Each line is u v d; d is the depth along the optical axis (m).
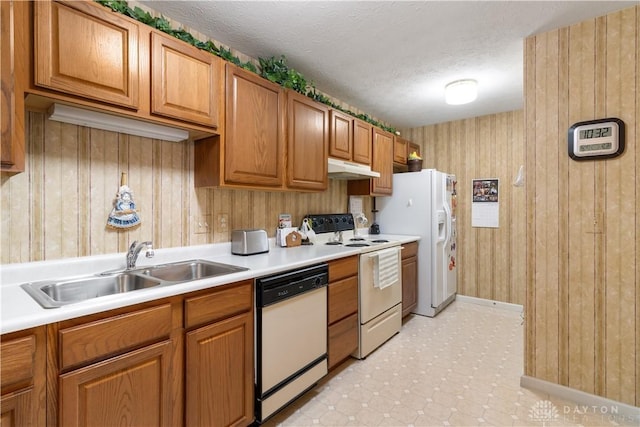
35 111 1.39
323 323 2.06
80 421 1.04
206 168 1.90
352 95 3.09
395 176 3.64
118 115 1.44
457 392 1.99
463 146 3.88
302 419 1.74
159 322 1.24
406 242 3.18
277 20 1.86
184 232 1.96
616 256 1.80
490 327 3.06
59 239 1.47
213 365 1.43
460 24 1.91
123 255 1.67
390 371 2.25
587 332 1.88
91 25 1.29
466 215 3.85
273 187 2.14
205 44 1.77
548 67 1.99
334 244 2.81
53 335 0.99
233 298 1.52
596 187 1.85
